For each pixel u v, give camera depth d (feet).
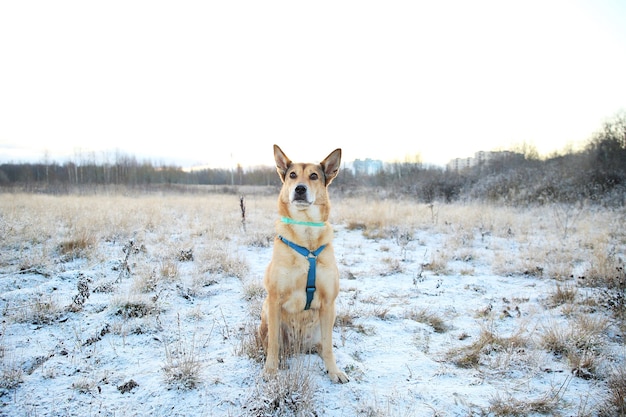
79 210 12.94
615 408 3.80
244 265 7.80
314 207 4.52
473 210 15.12
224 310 6.00
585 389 4.17
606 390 4.14
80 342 4.85
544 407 3.87
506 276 8.05
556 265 8.18
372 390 4.14
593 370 4.45
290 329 4.64
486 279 7.80
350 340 5.20
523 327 5.32
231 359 4.58
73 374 4.26
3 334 4.98
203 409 3.78
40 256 7.45
